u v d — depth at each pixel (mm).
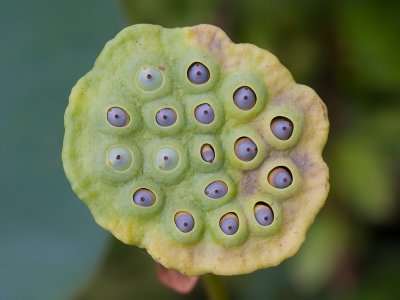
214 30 454
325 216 850
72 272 599
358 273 901
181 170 446
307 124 455
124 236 446
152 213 446
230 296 891
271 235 453
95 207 445
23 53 609
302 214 455
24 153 607
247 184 453
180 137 449
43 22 609
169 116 445
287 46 840
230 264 451
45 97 606
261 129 454
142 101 447
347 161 843
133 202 444
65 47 604
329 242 844
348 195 843
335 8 836
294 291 888
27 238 604
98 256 600
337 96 863
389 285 899
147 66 446
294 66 841
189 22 812
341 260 894
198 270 449
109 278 875
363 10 835
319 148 455
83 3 606
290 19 834
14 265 603
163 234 448
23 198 605
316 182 455
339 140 854
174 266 448
